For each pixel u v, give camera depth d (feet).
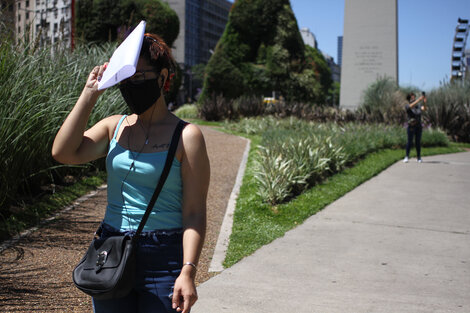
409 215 22.13
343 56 78.79
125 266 5.93
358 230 19.39
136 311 6.57
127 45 6.00
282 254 16.14
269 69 77.46
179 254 6.44
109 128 6.91
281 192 23.12
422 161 41.88
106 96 25.76
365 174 32.53
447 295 12.88
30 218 17.39
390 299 12.55
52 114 19.74
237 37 77.46
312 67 81.76
